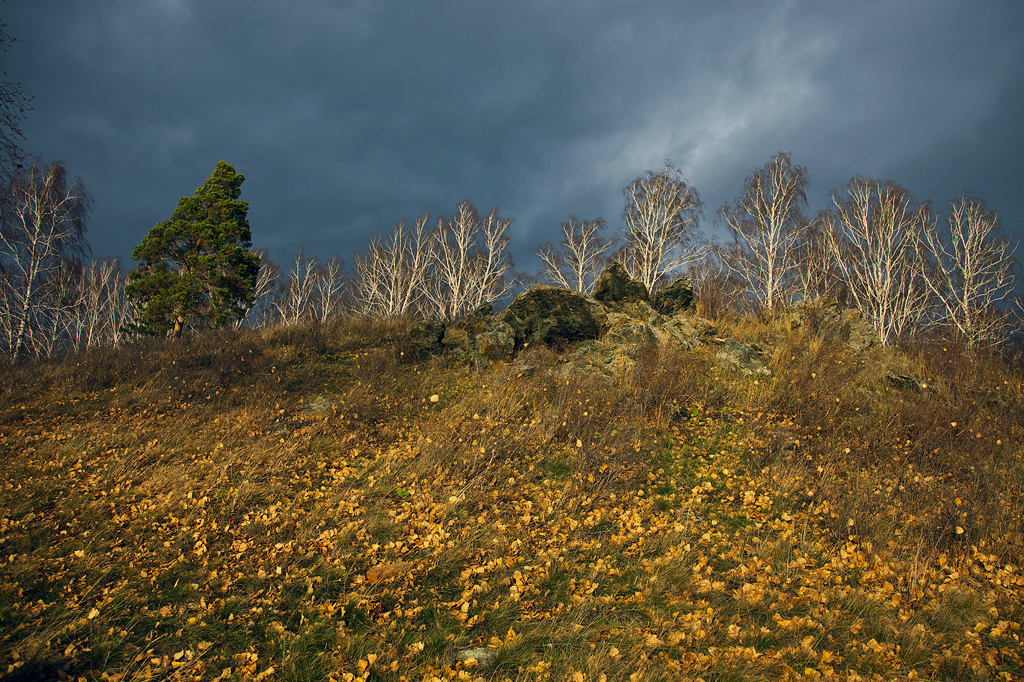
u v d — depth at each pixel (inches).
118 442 265.3
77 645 125.7
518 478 217.6
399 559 165.9
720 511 194.7
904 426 251.9
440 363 409.7
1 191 301.9
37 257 803.4
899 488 198.1
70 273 911.0
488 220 1396.4
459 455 231.6
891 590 143.3
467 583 153.2
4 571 150.9
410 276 1481.3
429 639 129.6
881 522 175.6
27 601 141.0
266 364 416.2
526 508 196.1
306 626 135.1
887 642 125.6
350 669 119.6
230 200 829.2
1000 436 240.4
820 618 133.0
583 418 263.1
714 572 157.3
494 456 227.9
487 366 387.2
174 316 750.5
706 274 1224.8
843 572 154.3
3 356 477.1
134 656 123.9
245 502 201.0
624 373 344.5
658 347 374.6
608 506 197.3
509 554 166.9
